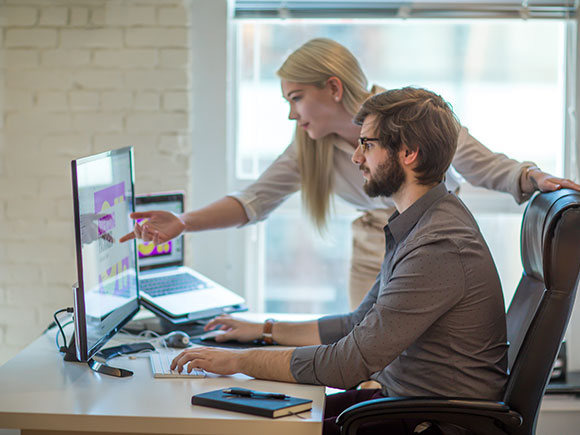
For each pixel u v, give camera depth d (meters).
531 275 1.77
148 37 2.73
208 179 2.83
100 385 1.58
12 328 2.83
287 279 3.00
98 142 2.77
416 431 1.57
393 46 2.88
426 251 1.55
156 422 1.39
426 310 1.52
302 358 1.59
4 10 2.71
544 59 2.87
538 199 1.74
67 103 2.75
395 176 1.65
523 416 1.50
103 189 1.75
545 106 2.89
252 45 2.90
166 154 2.78
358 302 2.58
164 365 1.71
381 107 1.64
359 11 2.79
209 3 2.75
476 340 1.57
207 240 2.85
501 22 2.82
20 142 2.76
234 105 2.92
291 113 2.27
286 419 1.38
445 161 1.64
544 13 2.77
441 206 1.63
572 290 1.50
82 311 1.58
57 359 1.78
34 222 2.79
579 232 1.50
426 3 2.79
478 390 1.57
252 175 2.96
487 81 2.89
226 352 1.67
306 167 2.37
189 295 2.21
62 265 2.80
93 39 2.73
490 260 1.60
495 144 2.92
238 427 1.38
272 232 2.98
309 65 2.17
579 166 2.80
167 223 2.12
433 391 1.59
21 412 1.41
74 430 1.41
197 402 1.46
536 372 1.50
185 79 2.75
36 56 2.73
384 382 1.69
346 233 2.96
